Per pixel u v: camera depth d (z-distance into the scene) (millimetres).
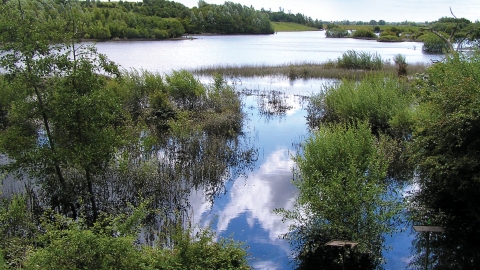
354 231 9062
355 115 17859
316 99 21797
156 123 19531
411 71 33344
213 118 19391
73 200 11430
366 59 38281
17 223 9734
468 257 9445
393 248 10164
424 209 10961
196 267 7395
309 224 9898
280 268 9195
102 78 11266
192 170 14383
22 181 13320
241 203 12391
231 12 121375
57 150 10703
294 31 162500
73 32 11141
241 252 8102
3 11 10422
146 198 12078
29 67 10367
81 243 6496
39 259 6398
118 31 81688
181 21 110625
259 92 29234
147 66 41656
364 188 9258
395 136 15789
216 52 62125
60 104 10414
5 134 10984
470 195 9695
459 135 9617
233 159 16062
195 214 11695
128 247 6836
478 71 13938
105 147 10984
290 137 19094
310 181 10609
